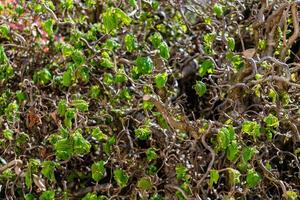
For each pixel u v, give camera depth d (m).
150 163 1.64
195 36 2.10
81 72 1.55
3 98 1.77
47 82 1.86
